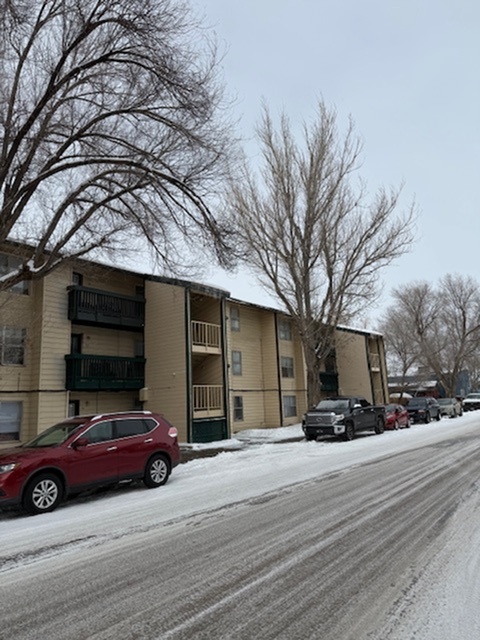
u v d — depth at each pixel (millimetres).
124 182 13156
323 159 22047
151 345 20734
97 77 11469
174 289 20422
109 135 12430
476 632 3225
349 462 11703
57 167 11102
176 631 3387
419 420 27500
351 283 22500
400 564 4555
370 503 7188
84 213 12797
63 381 17547
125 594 4109
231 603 3824
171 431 10125
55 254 11734
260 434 22531
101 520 6918
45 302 17297
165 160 12578
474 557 4660
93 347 19562
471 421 26578
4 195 11508
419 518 6211
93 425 8867
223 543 5465
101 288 20219
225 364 21703
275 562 4750
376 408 20156
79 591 4230
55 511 7828
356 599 3799
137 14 10516
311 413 17938
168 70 11125
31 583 4484
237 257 13758
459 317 51000
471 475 9195
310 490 8383
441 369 50062
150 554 5195
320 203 22047
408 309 47125
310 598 3854
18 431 16453
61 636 3383
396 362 54281
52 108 11094
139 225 13086
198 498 8117
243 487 8930
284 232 22250
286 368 28375
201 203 12891
